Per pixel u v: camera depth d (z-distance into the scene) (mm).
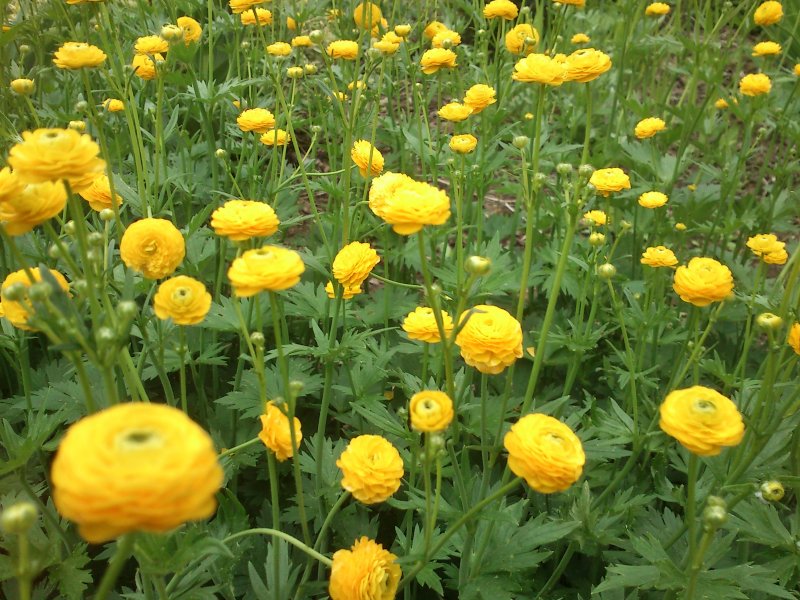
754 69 1136
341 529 376
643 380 421
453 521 314
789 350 417
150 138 512
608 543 356
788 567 336
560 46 856
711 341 602
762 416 318
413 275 623
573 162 708
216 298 464
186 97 571
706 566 318
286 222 478
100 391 394
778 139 966
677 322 553
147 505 123
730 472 342
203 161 635
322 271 423
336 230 477
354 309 508
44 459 338
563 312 567
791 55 1016
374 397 420
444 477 389
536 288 620
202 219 438
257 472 441
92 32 658
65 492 126
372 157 471
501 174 815
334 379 466
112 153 554
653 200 519
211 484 134
